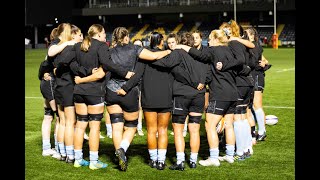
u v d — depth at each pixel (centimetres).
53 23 6125
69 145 733
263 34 5859
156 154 707
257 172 675
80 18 6569
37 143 884
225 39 695
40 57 4050
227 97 694
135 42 860
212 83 698
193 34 711
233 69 699
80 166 718
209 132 712
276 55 3834
